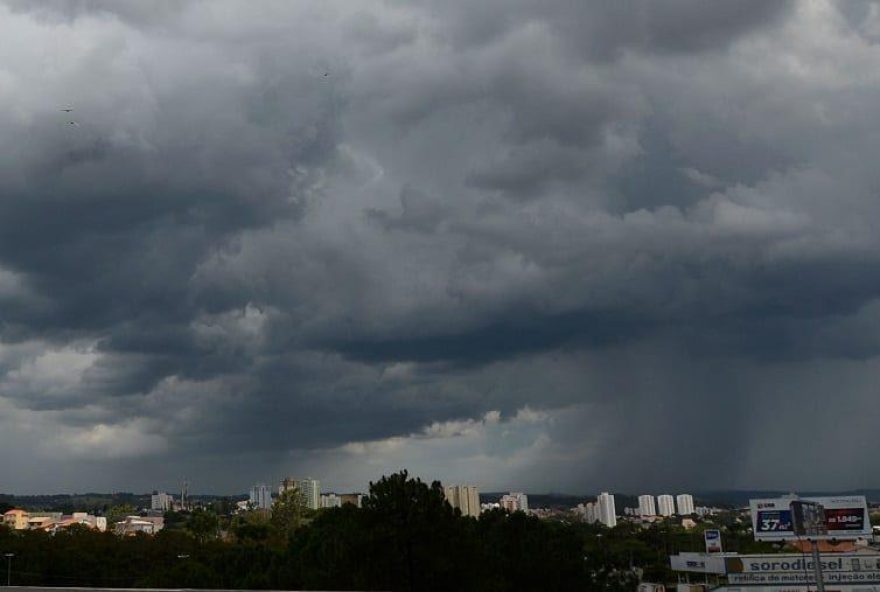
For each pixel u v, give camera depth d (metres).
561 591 51.88
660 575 121.06
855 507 92.81
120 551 84.06
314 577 38.38
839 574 93.94
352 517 37.78
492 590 37.75
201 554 87.50
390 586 35.22
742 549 143.75
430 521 36.06
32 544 80.81
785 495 96.44
